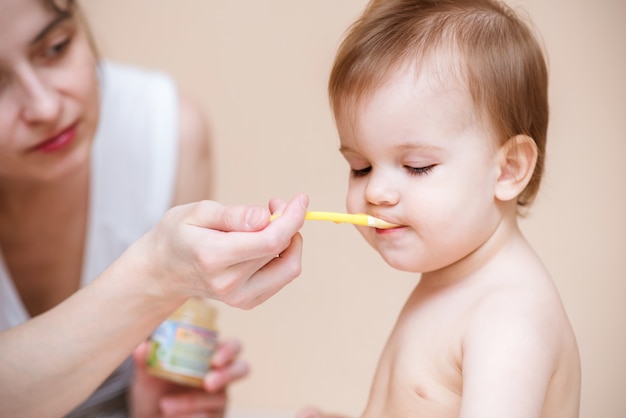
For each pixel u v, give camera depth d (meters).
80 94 1.49
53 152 1.49
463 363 1.09
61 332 1.19
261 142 2.76
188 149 2.00
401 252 1.18
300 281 2.76
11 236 1.82
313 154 2.73
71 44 1.48
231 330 2.79
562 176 2.62
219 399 1.85
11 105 1.42
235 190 2.79
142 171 1.91
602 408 2.62
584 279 2.64
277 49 2.73
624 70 2.56
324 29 2.69
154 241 1.12
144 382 1.87
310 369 2.76
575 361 1.18
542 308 1.11
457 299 1.19
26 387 1.20
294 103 2.73
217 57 2.76
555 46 2.57
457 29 1.19
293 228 1.02
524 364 1.02
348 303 2.74
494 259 1.20
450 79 1.15
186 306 1.75
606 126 2.59
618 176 2.60
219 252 1.00
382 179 1.17
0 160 1.50
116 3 2.78
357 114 1.18
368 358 2.73
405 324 1.26
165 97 1.97
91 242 1.89
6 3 1.36
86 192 1.86
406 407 1.19
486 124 1.17
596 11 2.55
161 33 2.78
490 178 1.18
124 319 1.18
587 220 2.63
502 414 0.97
